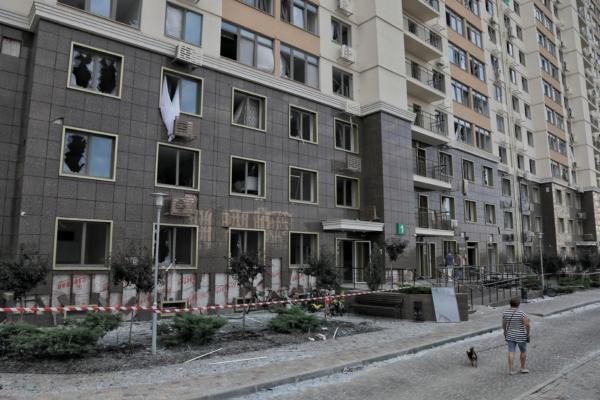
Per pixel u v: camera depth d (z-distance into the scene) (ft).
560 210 150.51
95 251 48.73
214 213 58.29
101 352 33.19
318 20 77.71
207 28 61.36
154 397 23.02
